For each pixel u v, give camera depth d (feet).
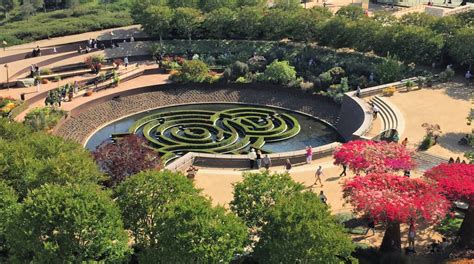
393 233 179.63
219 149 319.06
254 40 463.42
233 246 153.38
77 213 155.02
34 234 154.61
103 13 559.79
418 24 427.33
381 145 223.71
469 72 368.68
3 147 206.08
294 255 152.56
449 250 186.50
